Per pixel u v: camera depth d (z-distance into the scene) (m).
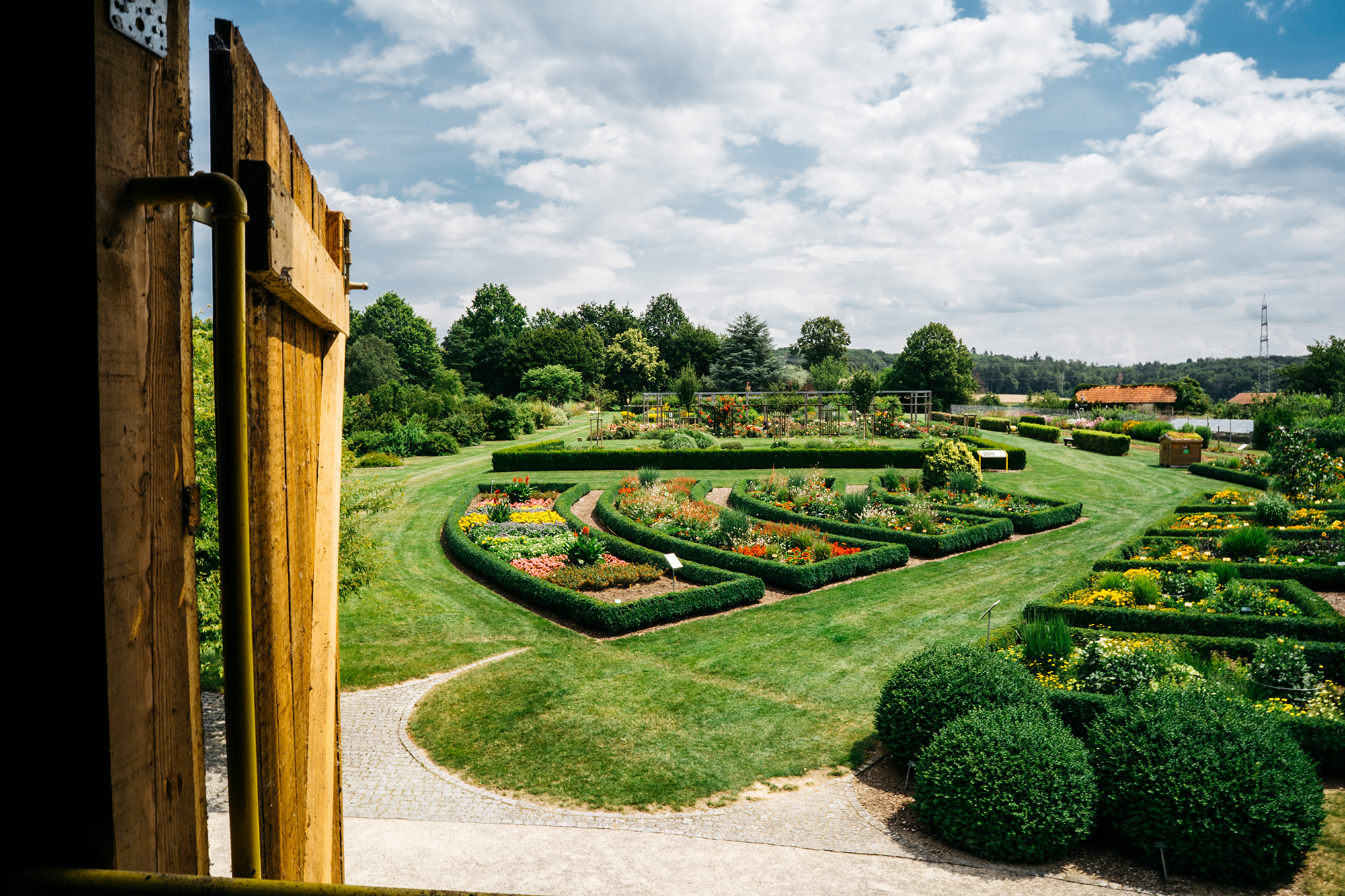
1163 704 6.67
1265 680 8.11
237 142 1.44
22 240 1.09
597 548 15.30
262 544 1.71
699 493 23.77
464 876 6.10
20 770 1.14
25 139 1.09
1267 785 5.85
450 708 9.55
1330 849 6.19
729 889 5.92
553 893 5.86
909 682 7.83
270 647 1.77
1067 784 6.27
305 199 2.04
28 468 1.11
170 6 1.32
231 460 1.36
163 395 1.32
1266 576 12.87
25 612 1.13
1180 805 5.96
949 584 14.90
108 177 1.13
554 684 10.22
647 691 9.98
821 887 5.95
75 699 1.13
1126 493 25.02
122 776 1.18
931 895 5.82
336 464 2.68
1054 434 40.19
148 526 1.26
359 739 8.78
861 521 19.09
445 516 21.52
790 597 14.08
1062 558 16.84
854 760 8.22
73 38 1.07
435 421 41.31
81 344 1.10
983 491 22.89
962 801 6.39
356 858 6.37
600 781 7.81
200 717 1.48
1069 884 5.96
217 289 1.30
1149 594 11.14
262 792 1.68
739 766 8.09
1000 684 7.61
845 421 45.94
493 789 7.67
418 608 13.45
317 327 2.38
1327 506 18.59
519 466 29.94
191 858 1.43
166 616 1.33
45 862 1.15
